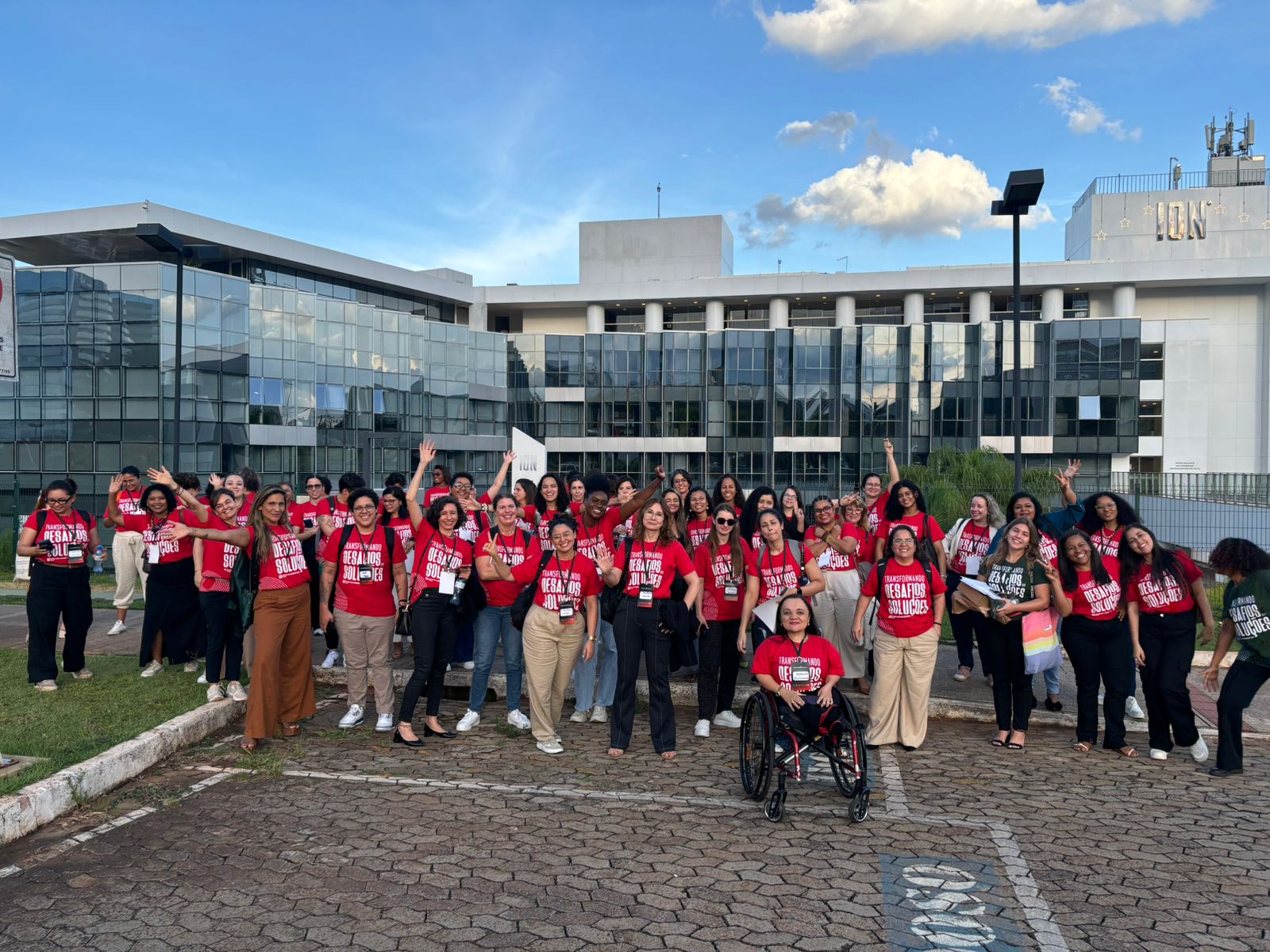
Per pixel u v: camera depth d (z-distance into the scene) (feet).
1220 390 178.91
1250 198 180.34
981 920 14.03
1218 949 13.24
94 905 14.15
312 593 31.58
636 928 13.58
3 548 70.79
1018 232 38.68
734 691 28.25
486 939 13.16
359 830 17.51
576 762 22.44
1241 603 21.94
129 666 30.53
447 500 23.50
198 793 19.63
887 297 182.29
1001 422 166.91
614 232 207.41
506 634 25.71
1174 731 23.63
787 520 32.01
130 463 114.62
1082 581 23.95
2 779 18.48
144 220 133.18
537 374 184.96
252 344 135.23
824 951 13.00
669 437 181.47
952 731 26.37
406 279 174.81
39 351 116.47
